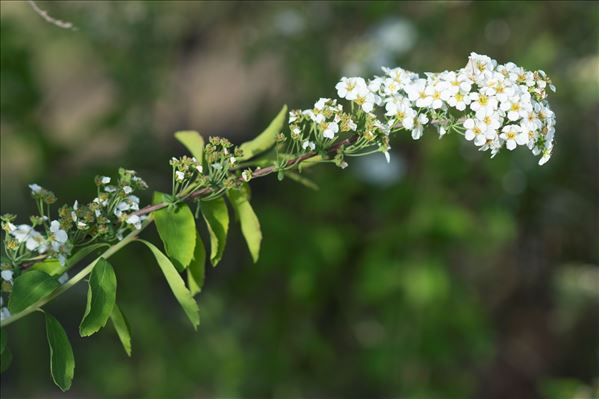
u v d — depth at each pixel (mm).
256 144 2477
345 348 5965
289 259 5105
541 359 6484
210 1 6531
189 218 2236
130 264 5559
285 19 5969
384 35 5520
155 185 5898
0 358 2320
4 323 2166
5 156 5809
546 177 5812
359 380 5973
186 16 6523
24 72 5602
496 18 5684
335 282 5504
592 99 5723
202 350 5648
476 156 5359
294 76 5957
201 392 5820
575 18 5789
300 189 5438
